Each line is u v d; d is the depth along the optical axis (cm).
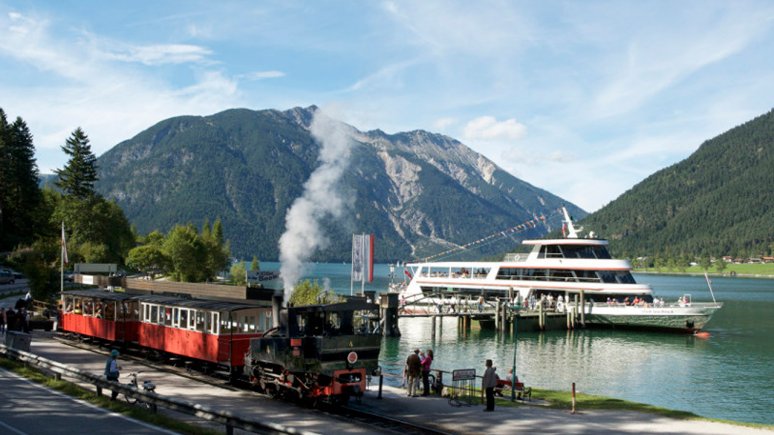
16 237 11469
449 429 2356
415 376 3086
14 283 9256
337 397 2727
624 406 3006
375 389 3247
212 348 3228
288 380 2745
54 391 2655
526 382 4728
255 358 2938
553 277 7938
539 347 6444
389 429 2342
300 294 6575
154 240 16725
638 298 7694
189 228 15238
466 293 8612
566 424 2506
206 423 2305
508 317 7375
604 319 7581
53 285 6525
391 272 10356
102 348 4272
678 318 7256
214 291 3706
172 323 3584
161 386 2983
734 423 2652
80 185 12888
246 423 1916
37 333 4969
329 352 2691
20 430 2016
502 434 2306
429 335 7238
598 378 4922
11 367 3180
